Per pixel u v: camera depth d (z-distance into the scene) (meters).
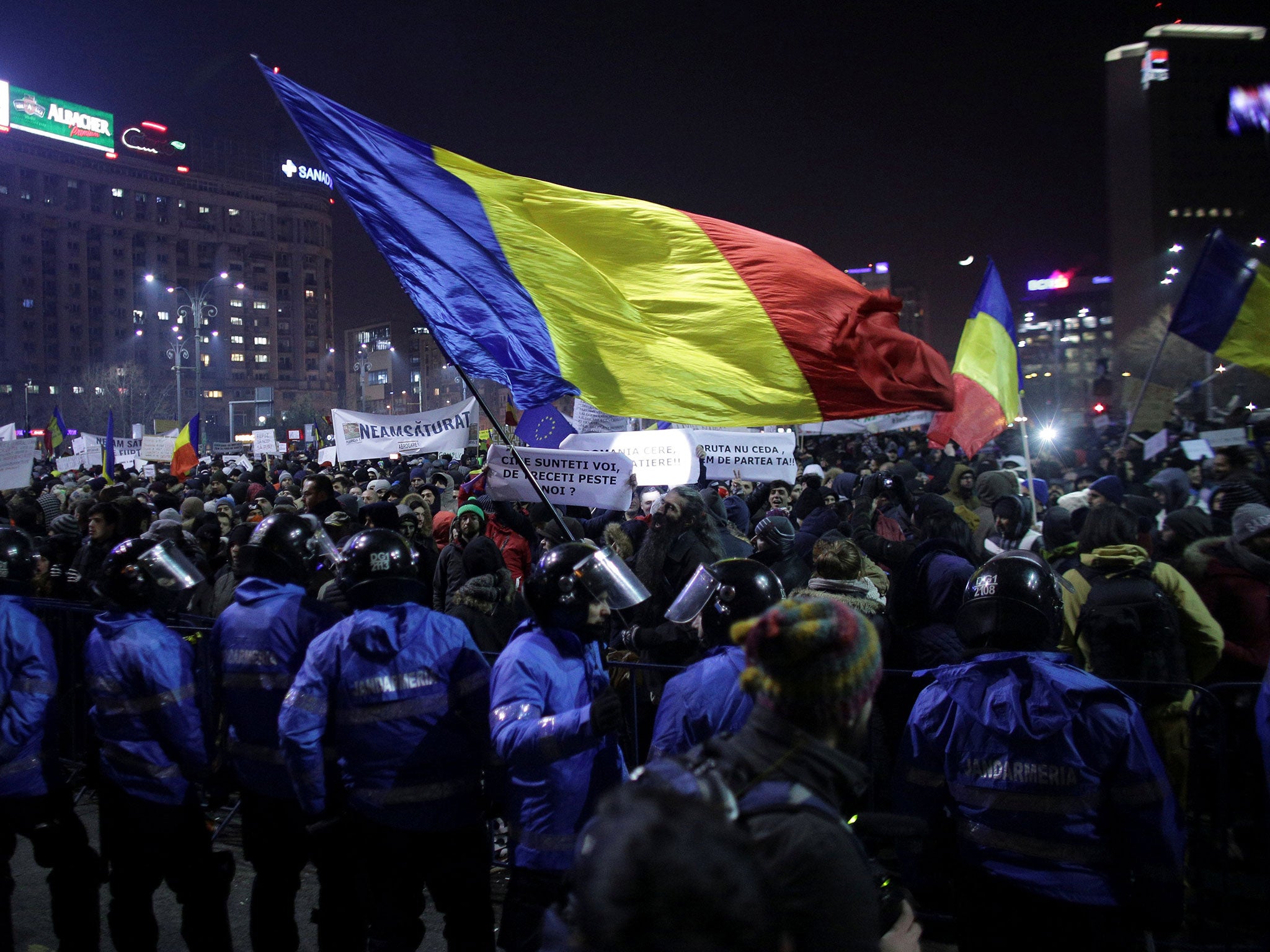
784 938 1.18
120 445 24.66
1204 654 4.50
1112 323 121.50
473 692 3.36
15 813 3.84
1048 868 2.59
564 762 3.09
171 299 142.88
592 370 4.16
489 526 7.68
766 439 8.77
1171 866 2.53
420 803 3.28
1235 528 5.12
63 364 131.75
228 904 4.72
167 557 3.83
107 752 3.77
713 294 4.58
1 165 126.50
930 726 2.83
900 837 2.09
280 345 155.88
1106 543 4.39
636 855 1.09
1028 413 24.83
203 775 3.79
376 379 185.25
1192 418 19.89
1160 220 93.06
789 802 1.67
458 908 3.39
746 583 2.96
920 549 5.00
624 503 5.71
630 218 4.88
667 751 2.94
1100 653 4.26
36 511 8.57
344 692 3.29
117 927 3.80
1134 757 2.55
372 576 3.35
